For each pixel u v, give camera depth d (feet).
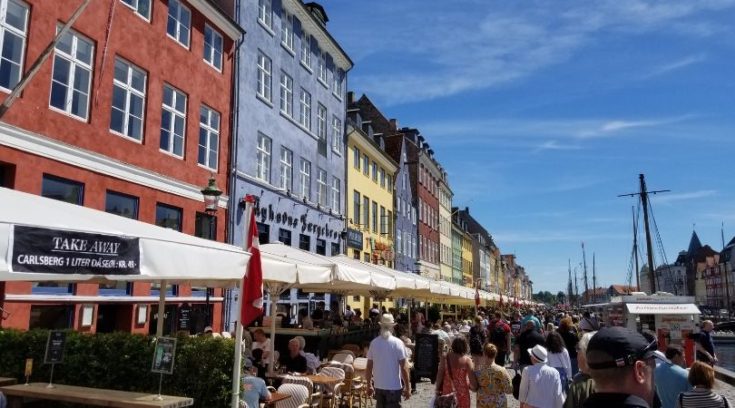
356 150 110.93
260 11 73.36
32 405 25.40
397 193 137.69
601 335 7.88
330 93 97.30
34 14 40.06
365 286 46.70
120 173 47.32
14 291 37.73
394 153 144.66
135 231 19.56
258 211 69.56
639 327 75.41
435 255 181.37
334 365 37.93
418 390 47.93
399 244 138.21
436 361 46.47
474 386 23.25
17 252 13.41
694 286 439.22
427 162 170.30
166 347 23.09
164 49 54.13
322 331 49.60
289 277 30.58
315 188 87.97
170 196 53.83
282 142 77.30
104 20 46.62
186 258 19.13
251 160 68.44
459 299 99.25
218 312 59.72
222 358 24.52
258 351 38.91
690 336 54.13
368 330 64.90
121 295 47.03
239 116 66.18
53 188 41.39
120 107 48.96
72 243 14.90
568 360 27.94
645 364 7.66
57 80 42.34
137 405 21.47
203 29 60.80
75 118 43.29
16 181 37.93
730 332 175.11
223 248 22.04
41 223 14.51
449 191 210.18
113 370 25.66
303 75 86.07
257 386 25.55
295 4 81.82
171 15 56.24
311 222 85.81
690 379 19.30
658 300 75.51
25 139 38.58
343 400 37.91
